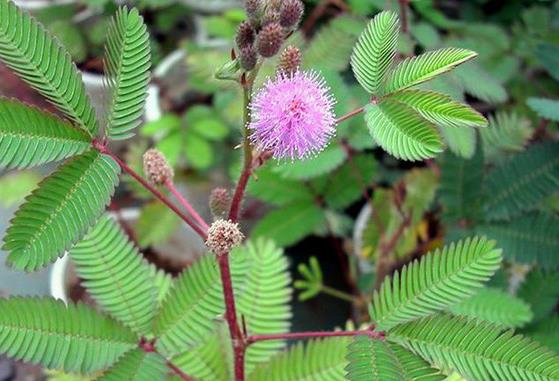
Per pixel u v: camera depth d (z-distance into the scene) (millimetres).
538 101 316
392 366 191
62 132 181
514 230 327
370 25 195
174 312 235
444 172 332
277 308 286
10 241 167
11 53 173
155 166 228
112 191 184
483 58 402
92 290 237
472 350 193
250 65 184
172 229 402
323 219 389
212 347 274
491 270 206
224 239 190
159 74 493
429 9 405
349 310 441
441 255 208
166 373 220
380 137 179
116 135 188
